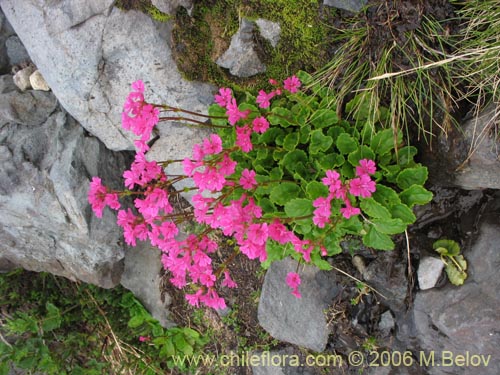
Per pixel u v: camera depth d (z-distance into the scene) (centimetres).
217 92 46
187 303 63
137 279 65
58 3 44
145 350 67
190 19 44
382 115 41
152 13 43
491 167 39
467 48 38
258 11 42
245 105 43
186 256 35
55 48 46
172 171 53
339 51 42
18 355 64
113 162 56
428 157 42
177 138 50
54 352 68
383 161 41
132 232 36
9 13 47
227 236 58
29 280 70
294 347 56
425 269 46
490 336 44
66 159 53
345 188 35
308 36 43
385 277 47
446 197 45
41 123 55
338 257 50
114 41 44
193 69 45
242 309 59
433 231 46
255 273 57
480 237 44
